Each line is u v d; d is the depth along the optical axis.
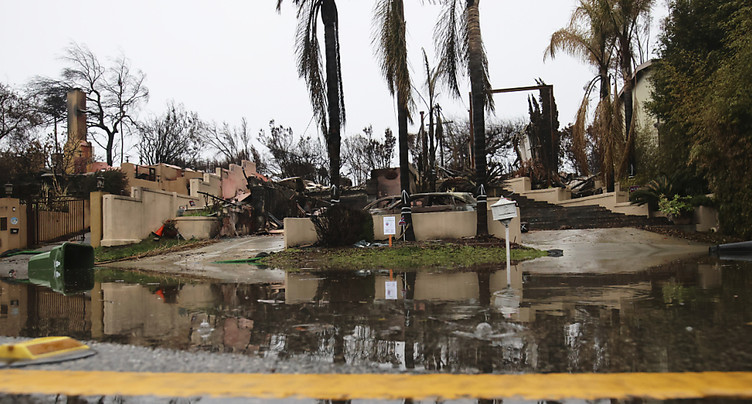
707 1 18.70
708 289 5.68
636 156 25.16
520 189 28.77
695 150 15.78
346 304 5.04
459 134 56.53
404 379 2.45
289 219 14.87
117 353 3.07
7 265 14.14
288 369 2.67
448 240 14.73
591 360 2.75
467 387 2.29
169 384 2.40
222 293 6.29
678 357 2.78
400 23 13.66
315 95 15.62
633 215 20.94
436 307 4.67
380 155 59.31
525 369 2.60
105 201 16.88
